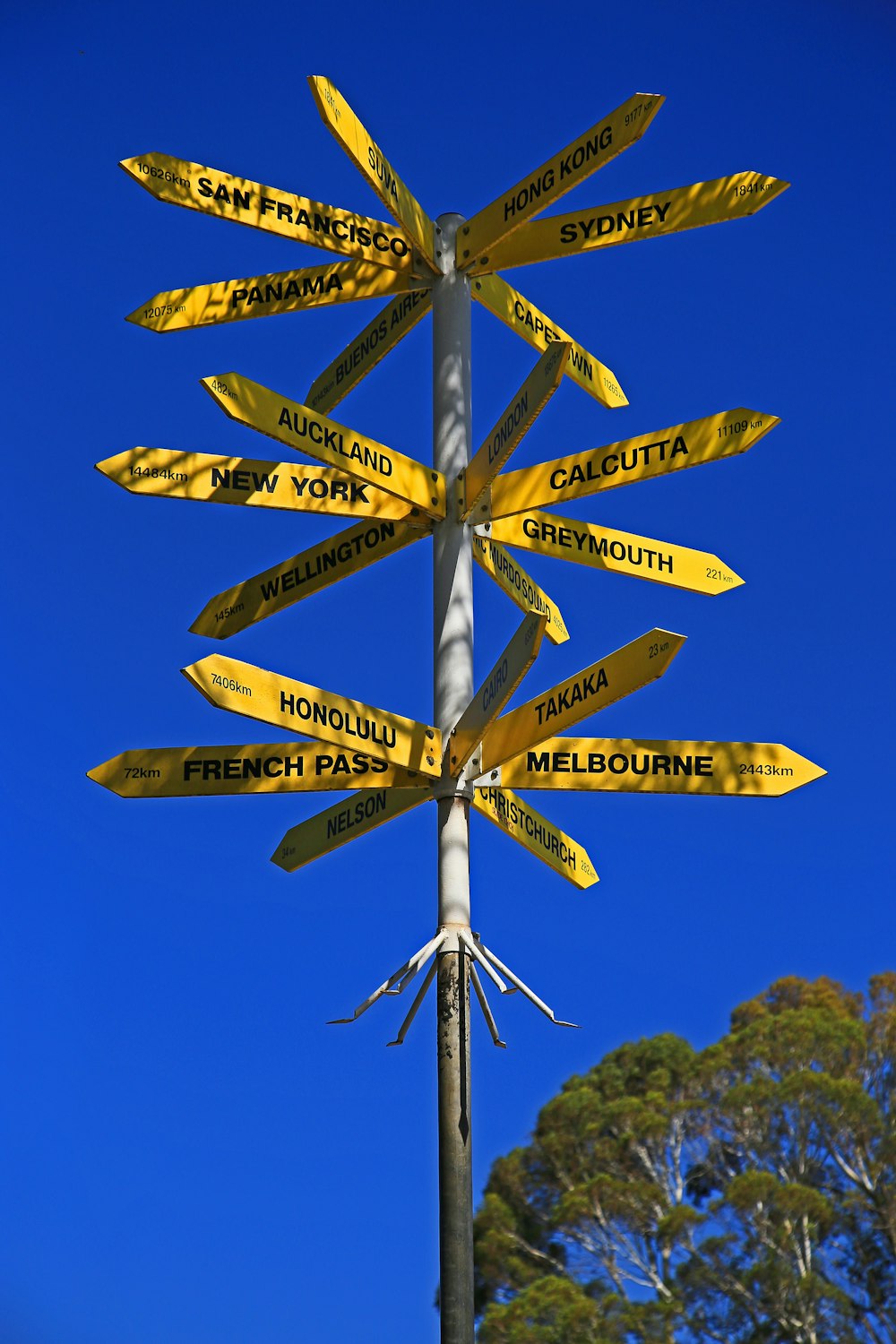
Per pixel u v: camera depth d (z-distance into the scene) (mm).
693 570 5766
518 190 5590
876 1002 23969
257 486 5391
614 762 5254
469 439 5648
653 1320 18797
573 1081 23234
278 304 5766
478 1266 21062
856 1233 20250
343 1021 4961
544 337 6129
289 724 4766
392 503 5574
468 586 5445
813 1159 21078
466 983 5020
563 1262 20828
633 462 5344
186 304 5723
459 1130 4867
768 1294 19203
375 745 5020
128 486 5203
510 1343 18859
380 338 5980
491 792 5285
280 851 5688
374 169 5328
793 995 24219
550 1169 21750
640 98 5152
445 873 5117
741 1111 21344
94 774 5246
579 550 5613
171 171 5363
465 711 5191
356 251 5715
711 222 5457
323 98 4992
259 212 5520
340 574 5641
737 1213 19953
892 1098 21844
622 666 4715
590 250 5559
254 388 4883
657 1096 21953
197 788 5230
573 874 5648
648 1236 20406
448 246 5816
